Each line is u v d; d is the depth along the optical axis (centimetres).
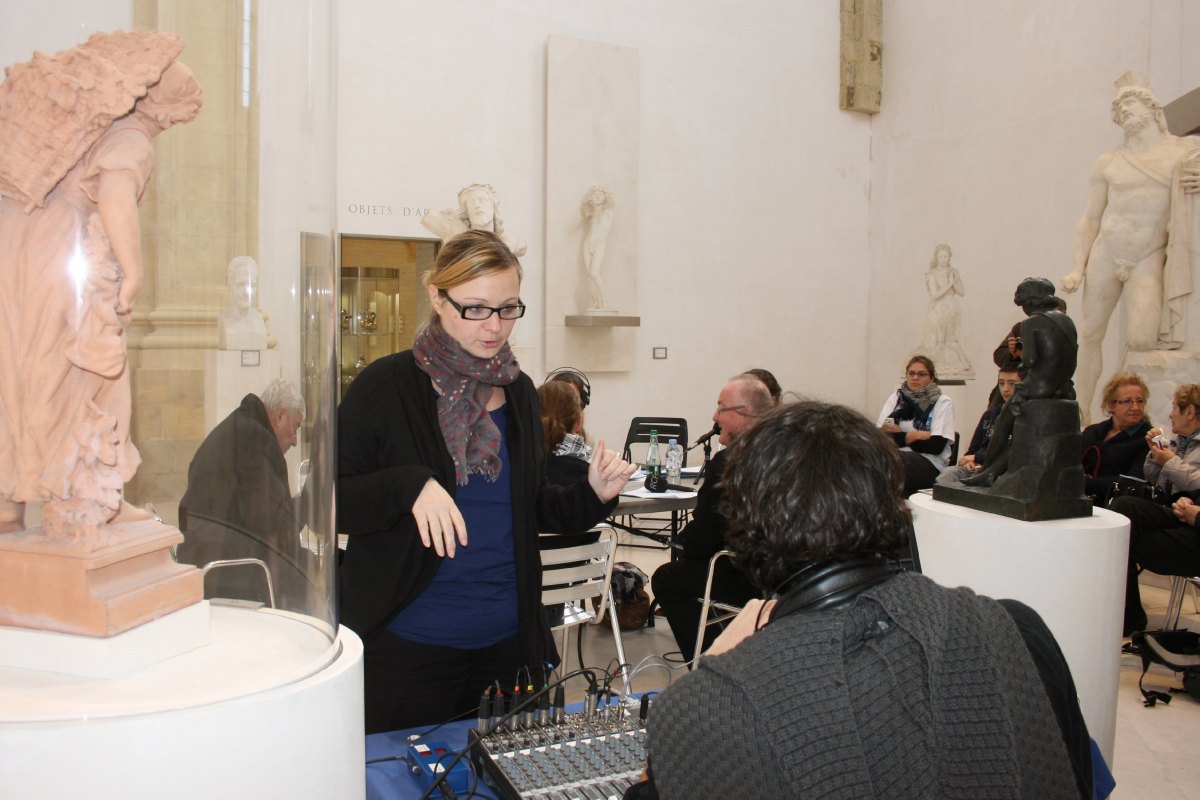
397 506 152
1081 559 274
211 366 112
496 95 766
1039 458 294
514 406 182
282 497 116
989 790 85
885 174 937
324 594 117
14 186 88
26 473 89
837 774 81
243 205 114
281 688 87
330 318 123
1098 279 625
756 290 898
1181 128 641
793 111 911
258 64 115
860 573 96
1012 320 788
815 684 85
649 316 845
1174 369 575
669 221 852
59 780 76
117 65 90
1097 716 279
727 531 107
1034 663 95
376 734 159
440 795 137
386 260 743
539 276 791
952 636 91
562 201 784
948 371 800
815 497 96
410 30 733
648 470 432
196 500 112
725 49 875
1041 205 762
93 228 89
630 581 463
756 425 105
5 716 77
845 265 947
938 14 869
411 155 735
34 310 89
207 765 80
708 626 371
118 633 88
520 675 175
